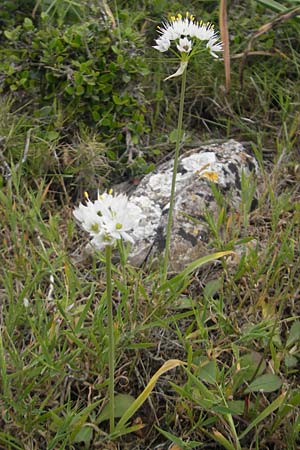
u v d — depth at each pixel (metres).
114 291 2.81
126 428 2.38
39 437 2.36
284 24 4.14
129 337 2.52
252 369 2.52
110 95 3.62
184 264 3.02
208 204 3.24
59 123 3.53
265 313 2.74
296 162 3.64
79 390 2.49
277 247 3.08
